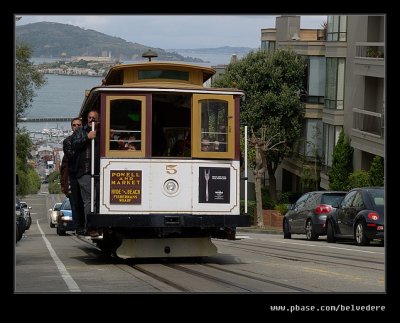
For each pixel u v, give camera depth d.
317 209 25.84
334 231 23.94
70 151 15.55
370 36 41.31
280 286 11.93
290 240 26.59
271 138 49.28
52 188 127.38
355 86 43.50
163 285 12.19
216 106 15.49
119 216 15.05
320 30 59.12
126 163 15.15
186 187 15.30
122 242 15.72
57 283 12.58
